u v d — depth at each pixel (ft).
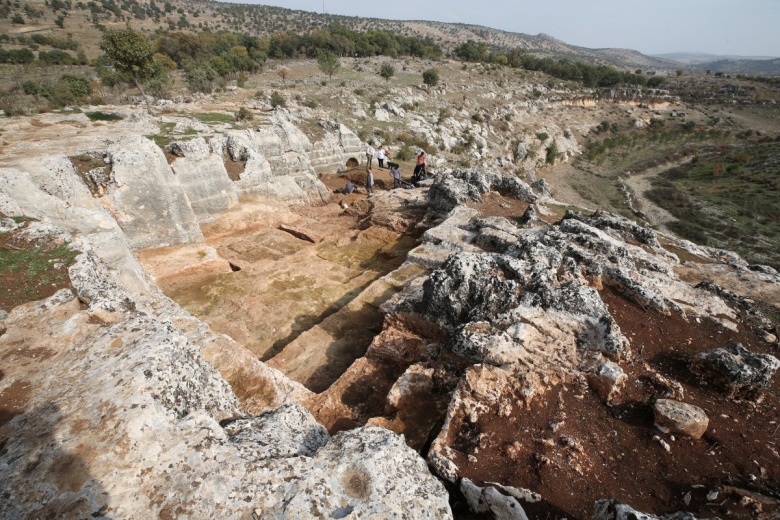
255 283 46.78
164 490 13.47
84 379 16.99
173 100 102.47
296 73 201.36
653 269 33.81
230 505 13.17
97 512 12.76
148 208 48.49
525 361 24.13
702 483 18.29
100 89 119.34
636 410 21.71
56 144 49.08
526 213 48.44
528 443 20.18
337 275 49.08
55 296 23.61
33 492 13.15
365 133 132.98
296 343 35.68
